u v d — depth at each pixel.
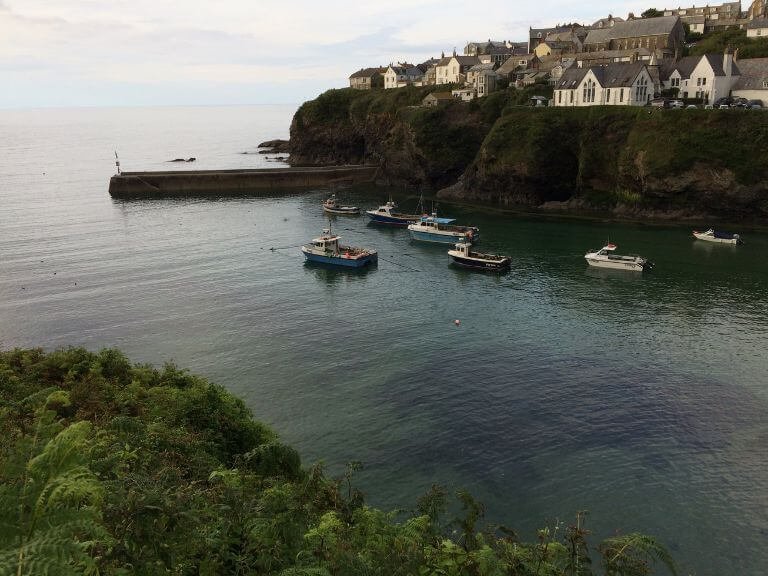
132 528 9.88
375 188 140.62
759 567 25.25
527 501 29.50
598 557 25.41
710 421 36.84
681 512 28.67
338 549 12.02
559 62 144.50
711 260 74.25
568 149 112.81
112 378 29.56
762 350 47.62
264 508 14.20
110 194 129.12
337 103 175.75
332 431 35.88
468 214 107.12
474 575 12.80
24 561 6.16
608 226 94.75
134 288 64.44
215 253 80.62
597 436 35.31
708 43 135.75
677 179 96.38
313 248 77.88
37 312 56.62
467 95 149.50
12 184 141.12
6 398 23.95
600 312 57.53
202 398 27.64
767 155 91.94
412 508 28.62
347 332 52.59
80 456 8.00
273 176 141.00
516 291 64.94
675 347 48.62
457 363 45.84
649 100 114.44
